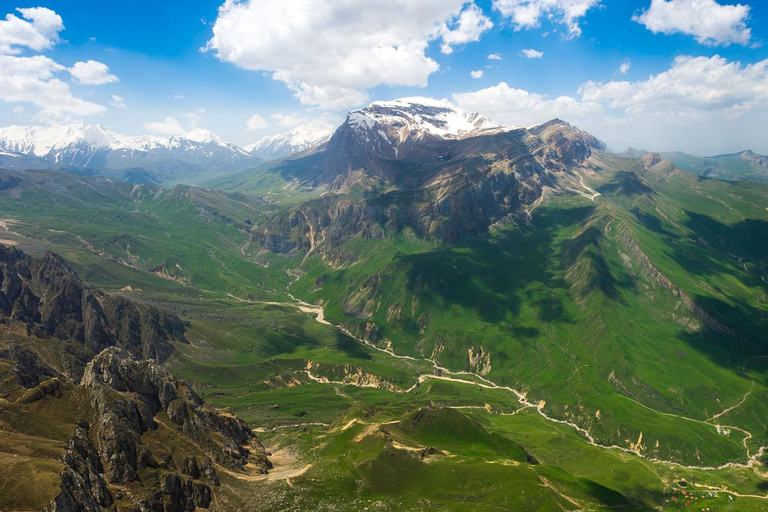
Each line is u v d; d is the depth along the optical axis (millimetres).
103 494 154625
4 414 172875
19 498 126688
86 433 178250
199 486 181875
